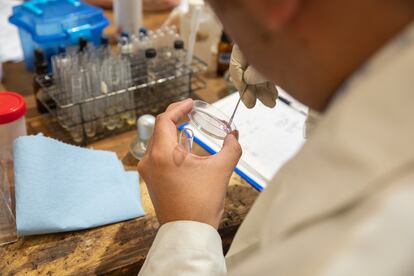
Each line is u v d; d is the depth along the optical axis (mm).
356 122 283
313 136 333
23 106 862
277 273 313
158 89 1049
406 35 283
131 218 750
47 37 1072
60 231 710
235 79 685
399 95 267
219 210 577
